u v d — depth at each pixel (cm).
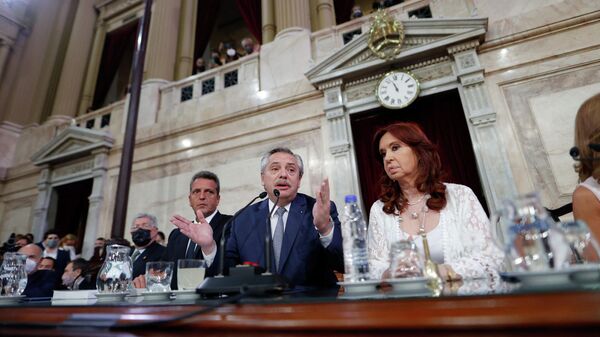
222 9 1123
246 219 170
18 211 754
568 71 377
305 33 558
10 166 824
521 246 70
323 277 149
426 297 58
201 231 141
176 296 113
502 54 412
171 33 760
